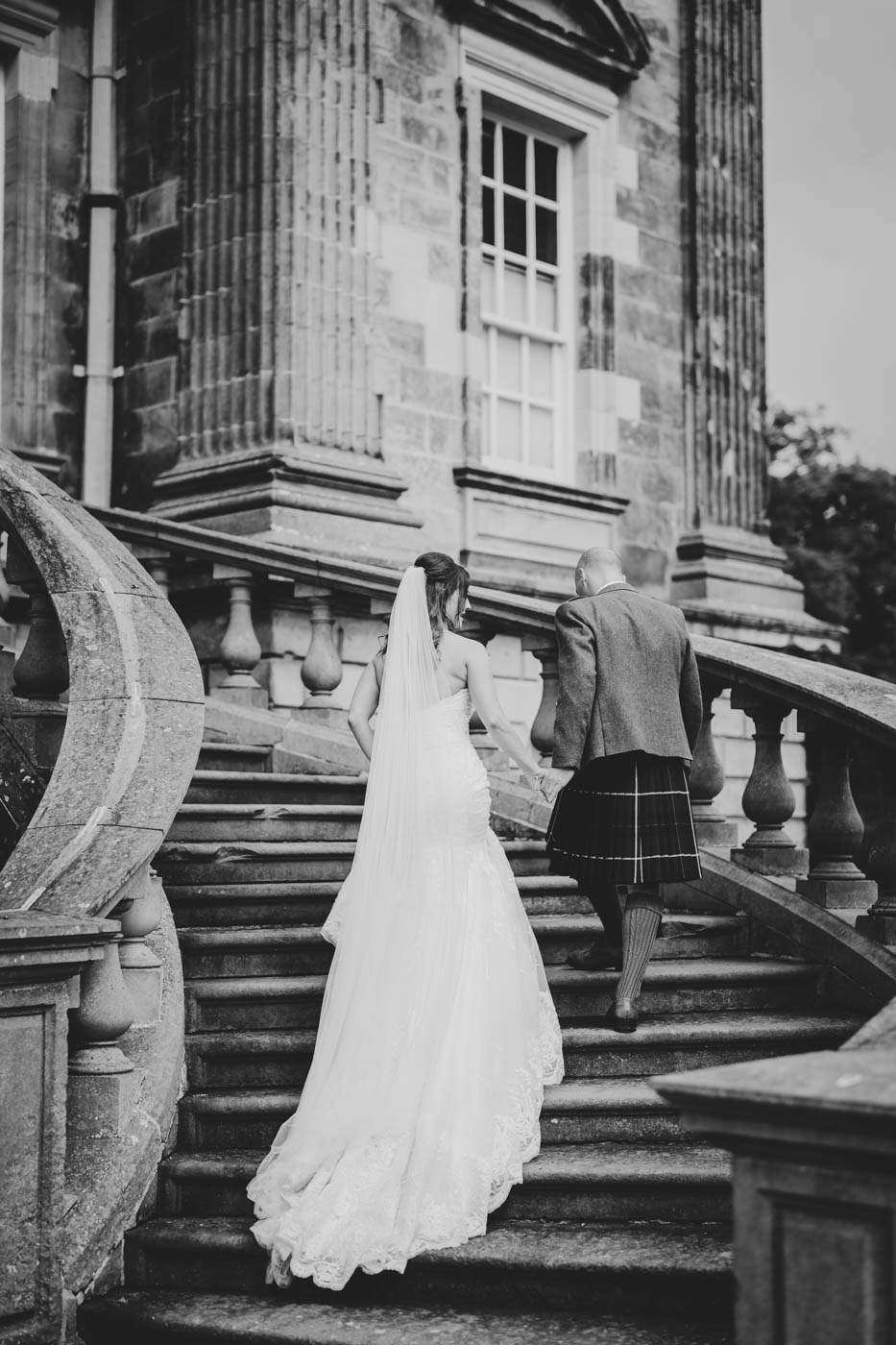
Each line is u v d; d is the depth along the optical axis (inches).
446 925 192.4
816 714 245.0
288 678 366.9
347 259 414.9
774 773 257.8
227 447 407.2
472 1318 170.6
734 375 548.1
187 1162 194.1
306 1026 215.8
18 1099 171.2
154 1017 201.9
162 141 434.6
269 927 235.0
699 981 226.8
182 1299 179.8
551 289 508.1
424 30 448.1
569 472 503.8
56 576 222.7
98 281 439.8
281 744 332.5
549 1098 199.0
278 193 404.8
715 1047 211.6
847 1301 116.7
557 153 511.5
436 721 203.3
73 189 443.2
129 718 206.1
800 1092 117.1
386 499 416.8
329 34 415.8
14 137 430.6
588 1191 186.1
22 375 426.9
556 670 287.4
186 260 422.6
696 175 540.1
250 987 214.8
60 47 441.1
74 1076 190.7
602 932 240.2
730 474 543.8
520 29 472.7
